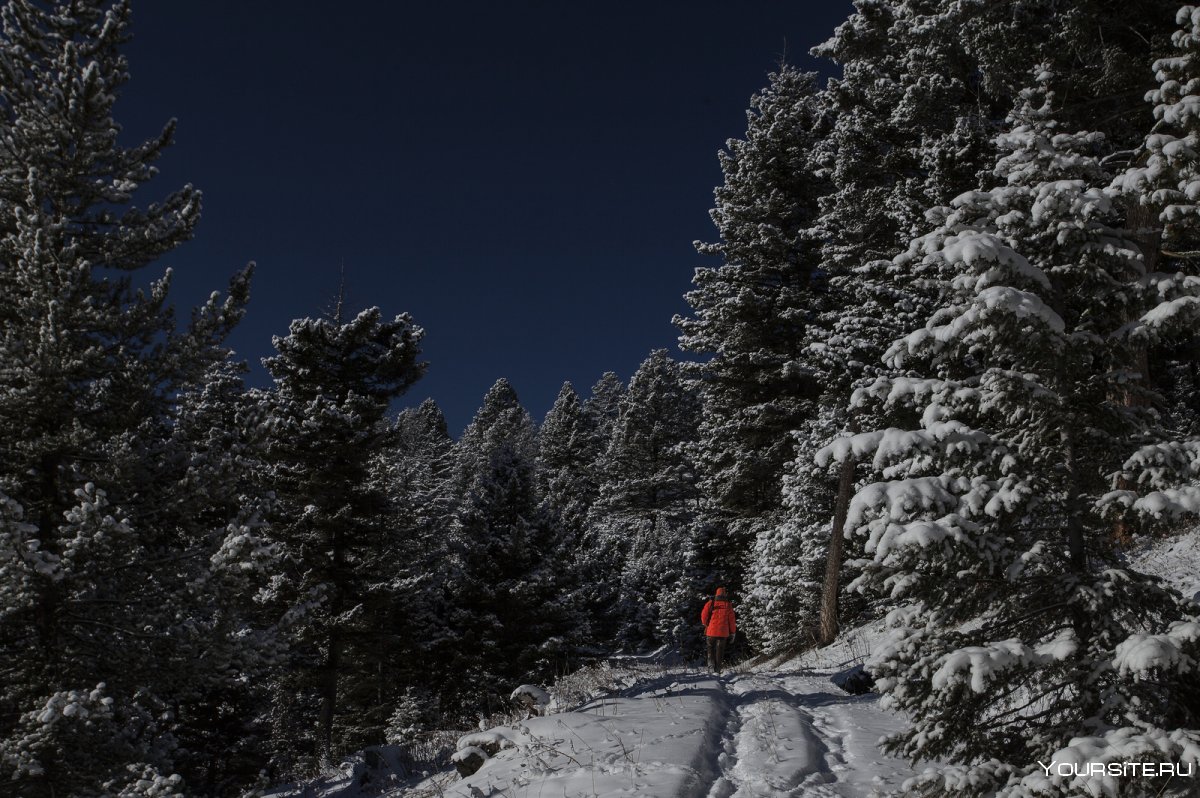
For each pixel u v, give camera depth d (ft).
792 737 24.63
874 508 17.04
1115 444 17.30
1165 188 19.67
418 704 72.64
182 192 39.04
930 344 18.26
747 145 80.89
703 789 19.53
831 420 59.21
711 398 82.89
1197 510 14.98
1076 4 47.60
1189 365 63.31
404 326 75.41
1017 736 16.52
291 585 63.98
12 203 35.17
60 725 27.94
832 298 72.84
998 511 16.51
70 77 34.78
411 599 78.54
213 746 59.41
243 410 37.52
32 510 31.83
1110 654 15.29
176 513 34.65
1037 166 18.58
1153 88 46.16
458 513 88.02
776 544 70.85
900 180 61.05
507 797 20.33
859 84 66.28
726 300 76.38
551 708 35.91
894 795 16.30
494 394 334.03
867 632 54.60
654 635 143.02
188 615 32.78
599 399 342.64
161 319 35.24
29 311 32.14
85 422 33.88
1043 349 17.43
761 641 78.59
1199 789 12.37
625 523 191.52
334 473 69.00
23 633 31.37
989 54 49.57
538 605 83.15
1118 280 18.76
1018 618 17.12
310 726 76.74
